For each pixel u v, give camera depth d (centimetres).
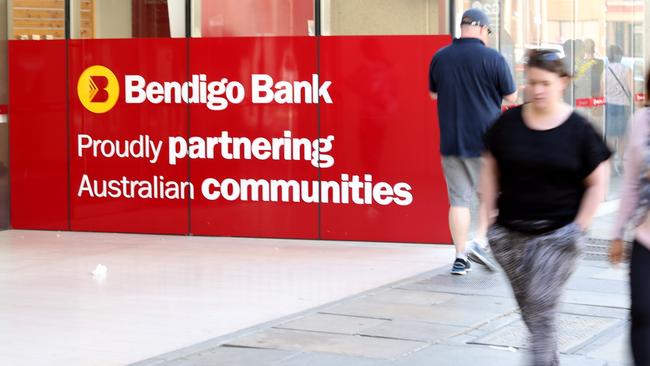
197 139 1130
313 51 1081
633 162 500
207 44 1119
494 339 664
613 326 698
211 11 1125
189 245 1082
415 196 1061
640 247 501
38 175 1191
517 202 513
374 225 1077
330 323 711
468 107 891
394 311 748
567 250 512
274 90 1098
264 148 1106
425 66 1045
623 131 1482
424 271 920
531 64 503
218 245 1080
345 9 1075
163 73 1138
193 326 720
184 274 918
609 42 1439
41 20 1180
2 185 1198
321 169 1088
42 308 781
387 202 1070
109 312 766
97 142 1168
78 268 952
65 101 1177
